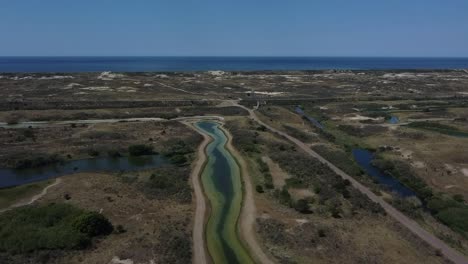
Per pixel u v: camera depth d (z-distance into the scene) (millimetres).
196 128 119625
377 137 111625
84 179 73688
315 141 105125
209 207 63156
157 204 63156
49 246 48531
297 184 71312
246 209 61562
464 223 60125
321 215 59906
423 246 51719
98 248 48969
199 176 77375
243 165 83500
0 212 59250
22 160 84938
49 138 103500
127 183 72188
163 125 120125
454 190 73938
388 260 47812
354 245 51031
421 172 82562
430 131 116500
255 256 48688
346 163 85812
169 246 49562
